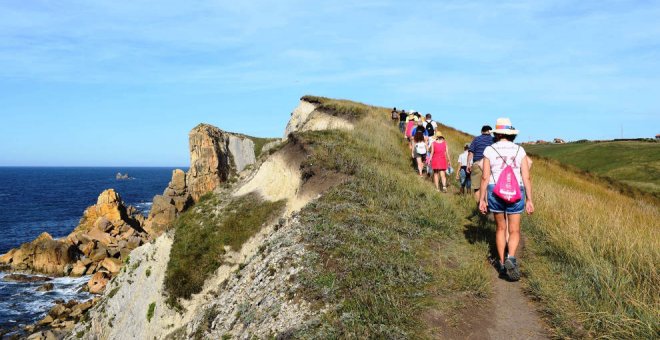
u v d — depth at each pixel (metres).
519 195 6.93
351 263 7.47
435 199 12.02
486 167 7.17
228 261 16.72
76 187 182.12
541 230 9.70
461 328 5.80
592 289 6.45
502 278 7.32
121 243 48.19
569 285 6.68
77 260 44.28
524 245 9.00
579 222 9.86
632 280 6.59
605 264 7.07
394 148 20.62
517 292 6.79
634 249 7.78
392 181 13.27
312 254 8.20
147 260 19.53
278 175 19.80
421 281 6.95
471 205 11.94
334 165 15.84
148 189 173.62
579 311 5.92
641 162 52.06
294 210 15.62
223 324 8.82
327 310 6.30
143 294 18.33
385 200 11.50
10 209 100.31
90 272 42.62
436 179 15.04
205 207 20.22
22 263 43.28
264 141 86.75
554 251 8.32
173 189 68.44
